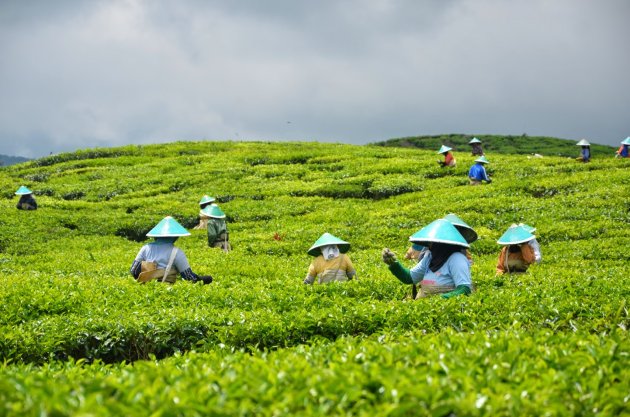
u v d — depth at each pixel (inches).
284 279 656.4
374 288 538.0
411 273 453.4
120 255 930.7
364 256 890.1
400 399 192.2
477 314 401.4
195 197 1462.8
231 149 2183.8
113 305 481.4
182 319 418.0
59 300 483.2
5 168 2042.3
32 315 465.7
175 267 555.8
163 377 219.8
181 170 1785.2
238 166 1800.0
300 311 430.6
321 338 400.8
